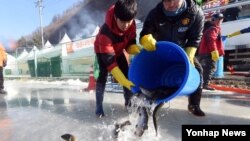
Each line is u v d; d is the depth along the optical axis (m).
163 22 3.28
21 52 21.38
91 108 4.35
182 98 4.75
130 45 3.59
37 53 15.91
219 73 6.32
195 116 3.49
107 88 6.42
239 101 4.46
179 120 3.31
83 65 11.43
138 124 2.68
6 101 5.75
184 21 3.20
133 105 2.89
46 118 3.76
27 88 8.73
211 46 5.16
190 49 3.30
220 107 4.00
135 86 2.85
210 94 5.21
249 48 6.70
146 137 2.71
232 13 6.91
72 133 2.97
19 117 3.92
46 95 6.37
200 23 3.25
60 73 13.23
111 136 2.80
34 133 3.06
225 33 6.90
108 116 3.72
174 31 3.29
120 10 3.10
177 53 2.88
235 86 5.84
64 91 7.01
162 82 3.21
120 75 2.97
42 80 12.78
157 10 3.28
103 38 3.24
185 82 2.49
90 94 6.09
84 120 3.54
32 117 3.87
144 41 2.88
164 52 2.95
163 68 3.27
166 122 3.24
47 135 2.96
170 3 3.02
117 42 3.40
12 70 19.69
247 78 6.02
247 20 6.41
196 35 3.29
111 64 3.09
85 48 11.27
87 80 10.21
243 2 5.49
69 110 4.25
